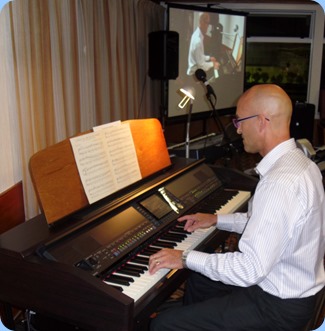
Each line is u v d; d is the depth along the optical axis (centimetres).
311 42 562
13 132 227
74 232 153
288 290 148
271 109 151
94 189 172
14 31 225
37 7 247
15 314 221
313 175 147
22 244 148
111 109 365
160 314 164
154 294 148
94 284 133
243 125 158
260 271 134
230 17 499
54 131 272
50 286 140
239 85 534
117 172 185
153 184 203
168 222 191
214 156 337
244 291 158
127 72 393
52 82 268
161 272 156
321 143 523
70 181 163
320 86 571
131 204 184
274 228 135
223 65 502
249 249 137
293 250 143
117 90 372
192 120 469
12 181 225
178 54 406
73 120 299
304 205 138
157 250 174
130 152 194
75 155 166
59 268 137
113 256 156
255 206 140
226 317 154
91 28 321
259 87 156
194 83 466
